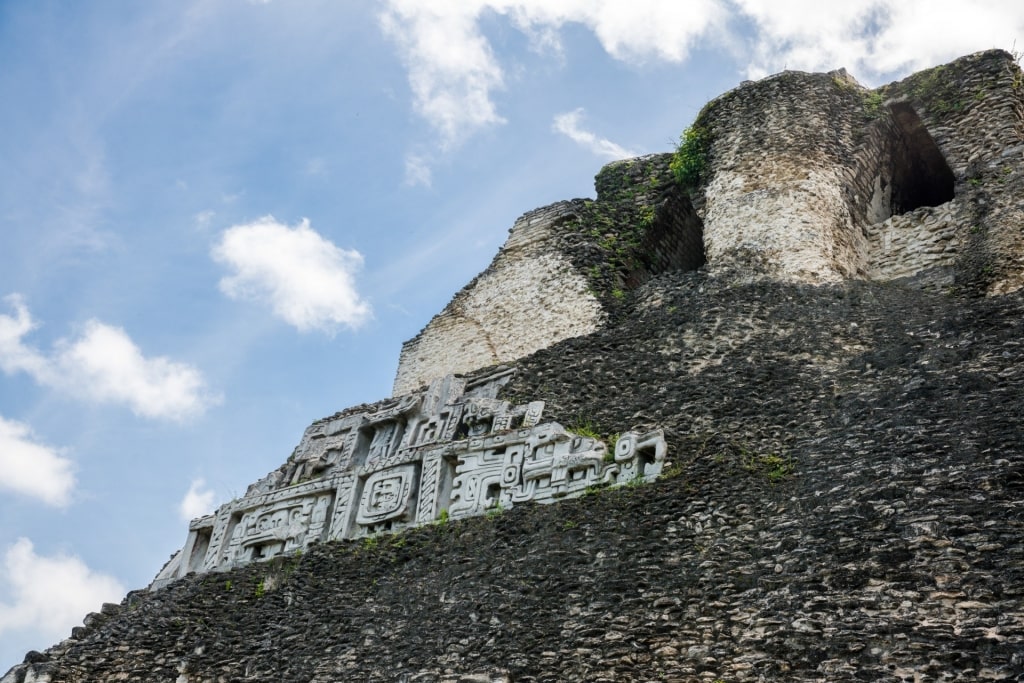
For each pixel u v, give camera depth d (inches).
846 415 682.8
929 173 1136.8
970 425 610.5
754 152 1073.5
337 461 981.8
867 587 520.1
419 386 1158.3
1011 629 464.1
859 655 483.8
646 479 703.7
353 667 641.0
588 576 618.8
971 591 492.1
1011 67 1056.8
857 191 1064.2
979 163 1018.1
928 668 462.3
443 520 787.4
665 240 1167.0
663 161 1203.9
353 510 865.5
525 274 1147.3
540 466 766.5
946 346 716.7
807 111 1089.4
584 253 1114.7
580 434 785.6
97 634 813.9
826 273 950.4
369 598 721.0
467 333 1160.2
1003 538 511.8
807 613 520.7
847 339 799.7
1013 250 895.1
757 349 824.9
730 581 567.2
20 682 749.9
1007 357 674.2
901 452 609.0
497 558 684.7
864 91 1135.0
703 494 650.8
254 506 933.8
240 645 732.7
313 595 761.0
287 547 884.0
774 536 586.9
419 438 919.0
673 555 608.1
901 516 553.0
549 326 1075.3
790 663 496.4
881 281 960.9
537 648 576.7
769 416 721.6
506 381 941.8
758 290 908.0
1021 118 1044.5
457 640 614.5
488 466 803.4
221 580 852.0
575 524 679.7
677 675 517.7
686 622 552.1
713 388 781.9
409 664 612.4
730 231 1024.2
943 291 908.6
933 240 998.4
